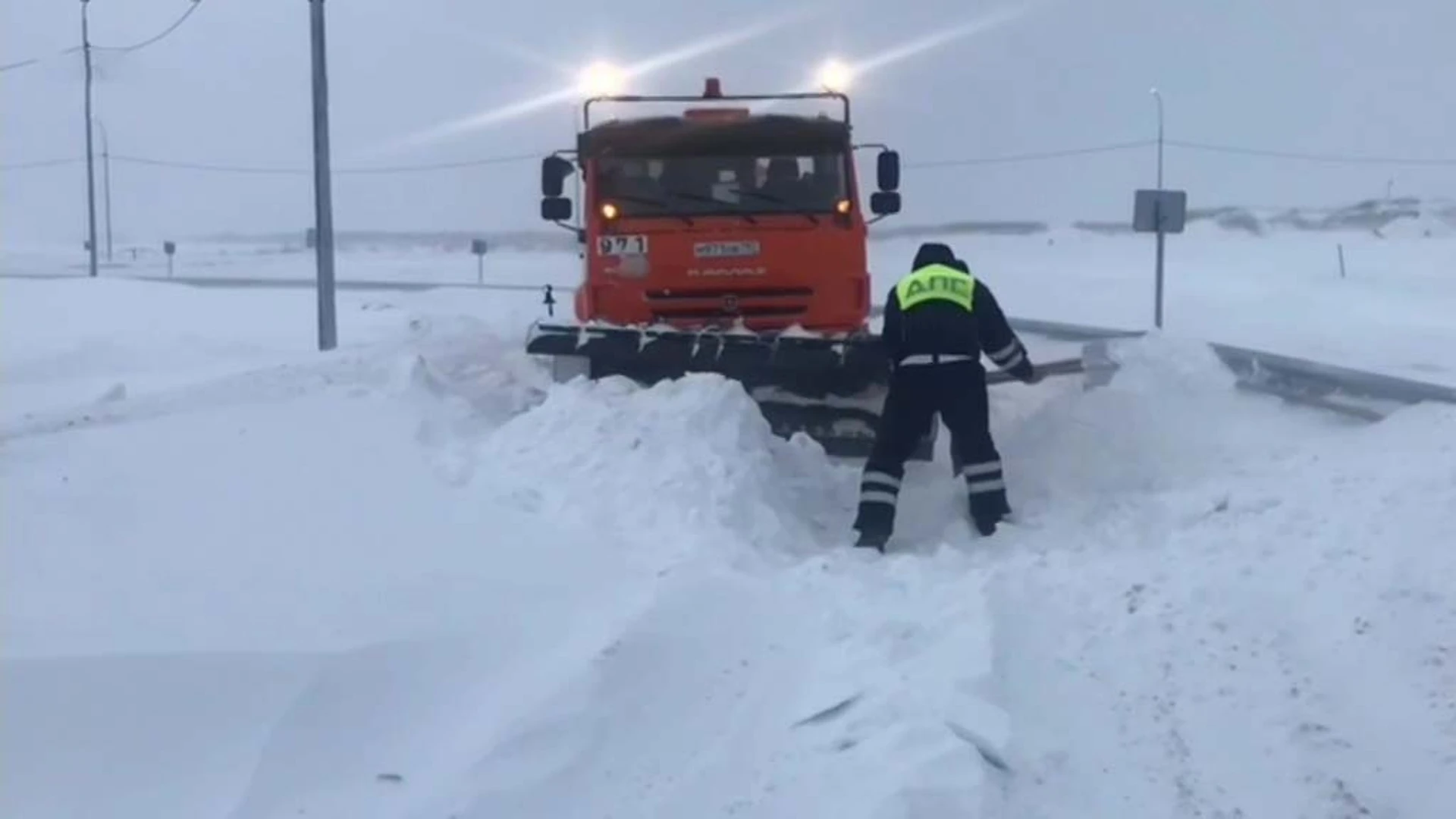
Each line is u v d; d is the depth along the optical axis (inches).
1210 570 285.4
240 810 192.1
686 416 371.2
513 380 498.6
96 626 234.5
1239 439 408.8
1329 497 322.0
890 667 238.1
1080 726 225.1
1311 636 251.8
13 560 267.0
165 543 280.2
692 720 224.2
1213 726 224.2
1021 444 412.5
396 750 211.0
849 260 478.6
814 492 396.5
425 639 236.8
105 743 202.5
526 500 328.2
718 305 477.4
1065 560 305.6
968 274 380.2
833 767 205.6
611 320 477.7
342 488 321.4
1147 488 369.4
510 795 197.3
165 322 994.1
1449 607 251.1
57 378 668.1
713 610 260.7
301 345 783.1
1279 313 1099.9
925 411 362.0
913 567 302.5
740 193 479.2
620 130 477.1
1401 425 393.4
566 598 266.2
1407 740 216.2
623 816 196.5
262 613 244.5
